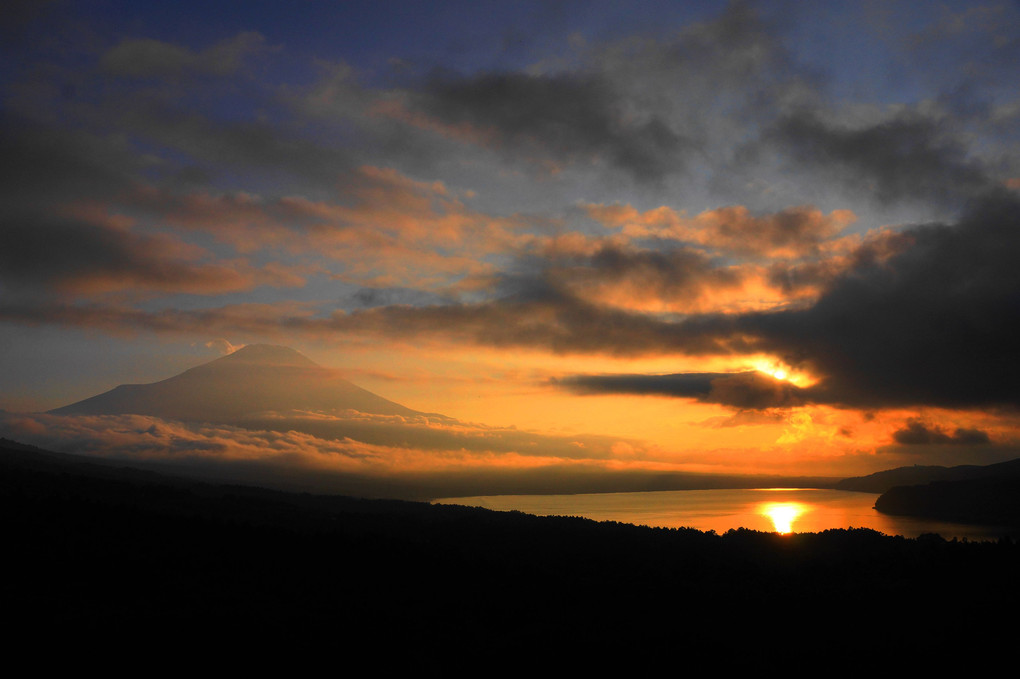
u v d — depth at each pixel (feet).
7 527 127.75
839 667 93.25
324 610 107.86
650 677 89.56
